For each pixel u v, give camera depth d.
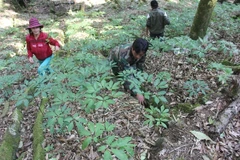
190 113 3.24
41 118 3.57
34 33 4.55
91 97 2.43
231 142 2.80
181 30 6.82
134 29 7.55
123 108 3.49
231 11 9.22
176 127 3.00
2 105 4.24
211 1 5.30
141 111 3.42
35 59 5.91
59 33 7.93
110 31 7.02
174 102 3.56
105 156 1.99
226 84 3.62
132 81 2.77
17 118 3.73
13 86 4.89
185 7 10.91
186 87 3.52
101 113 3.43
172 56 4.76
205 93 3.51
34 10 14.05
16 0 14.32
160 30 6.38
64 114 2.56
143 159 2.70
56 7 13.91
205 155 2.64
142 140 2.95
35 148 3.09
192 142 2.76
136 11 10.87
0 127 3.66
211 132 2.89
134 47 2.98
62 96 2.71
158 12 6.14
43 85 2.83
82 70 3.13
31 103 4.09
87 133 2.25
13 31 9.54
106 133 3.07
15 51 7.20
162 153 2.67
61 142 3.11
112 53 3.48
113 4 12.82
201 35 5.71
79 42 6.58
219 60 4.66
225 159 2.64
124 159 1.98
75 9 13.14
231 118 3.03
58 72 3.49
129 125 3.20
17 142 3.38
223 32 6.53
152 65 4.61
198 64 4.39
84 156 2.84
